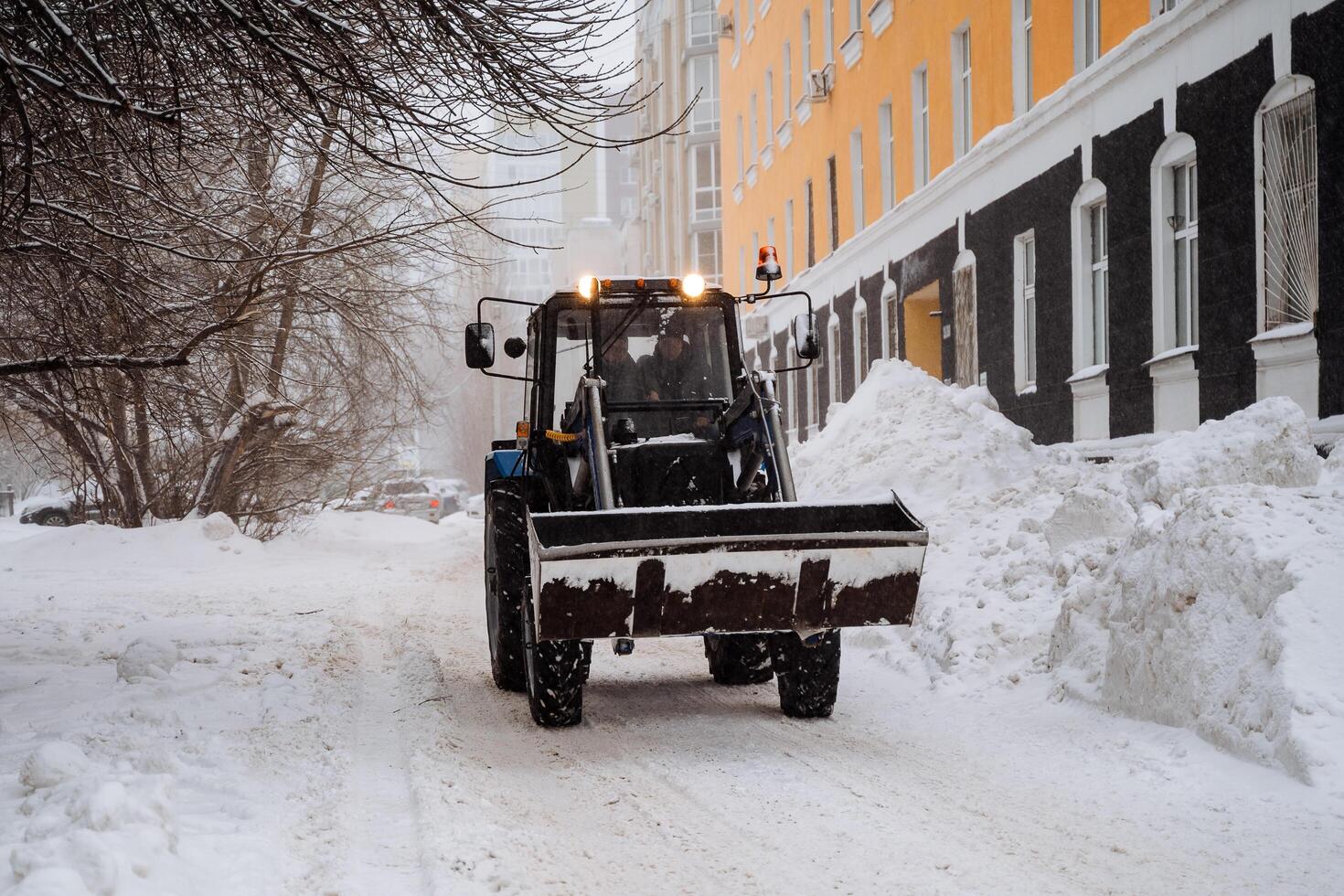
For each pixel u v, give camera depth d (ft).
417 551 71.87
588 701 24.88
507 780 18.34
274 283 35.32
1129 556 22.74
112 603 43.75
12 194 23.50
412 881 13.41
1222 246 38.86
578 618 19.77
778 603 20.33
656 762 19.48
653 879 13.87
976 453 41.52
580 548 19.43
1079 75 47.88
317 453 69.82
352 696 24.76
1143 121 43.73
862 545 20.35
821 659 22.43
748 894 13.35
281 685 25.25
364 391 63.31
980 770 18.58
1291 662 17.48
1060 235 51.08
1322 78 33.76
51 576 55.06
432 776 17.88
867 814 16.33
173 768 17.49
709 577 20.01
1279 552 19.04
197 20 20.29
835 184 88.79
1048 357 52.54
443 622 37.88
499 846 14.70
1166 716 19.47
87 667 29.17
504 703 24.63
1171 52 41.63
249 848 14.01
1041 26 52.65
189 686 24.57
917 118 70.28
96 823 13.34
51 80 18.48
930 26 66.80
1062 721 21.02
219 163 32.91
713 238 167.22
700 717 23.06
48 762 16.19
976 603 26.86
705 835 15.53
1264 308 36.91
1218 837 14.92
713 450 24.17
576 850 14.89
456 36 21.89
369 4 21.67
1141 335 44.42
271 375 45.34
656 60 189.37
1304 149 35.65
